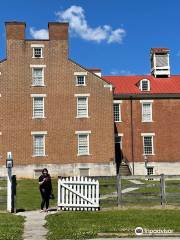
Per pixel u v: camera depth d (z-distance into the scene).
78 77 52.44
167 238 15.92
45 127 51.38
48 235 16.50
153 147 56.38
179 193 24.19
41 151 51.16
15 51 51.75
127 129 56.50
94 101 52.38
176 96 57.31
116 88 58.31
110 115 52.41
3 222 19.52
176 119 56.94
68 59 52.38
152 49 62.19
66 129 51.66
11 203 23.55
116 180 24.23
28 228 18.39
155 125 56.75
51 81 51.97
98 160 51.66
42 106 51.62
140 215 20.92
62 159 51.28
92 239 15.83
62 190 23.84
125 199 24.11
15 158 50.50
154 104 57.09
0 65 51.31
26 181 45.38
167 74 61.44
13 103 51.06
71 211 23.16
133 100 57.06
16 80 51.41
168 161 56.22
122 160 55.72
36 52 52.16
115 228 17.33
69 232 16.67
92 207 23.56
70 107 51.97
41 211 23.52
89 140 51.91
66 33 52.66
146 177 24.45
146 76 61.88
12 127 50.81
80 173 51.28
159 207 23.86
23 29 51.97
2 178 24.39
